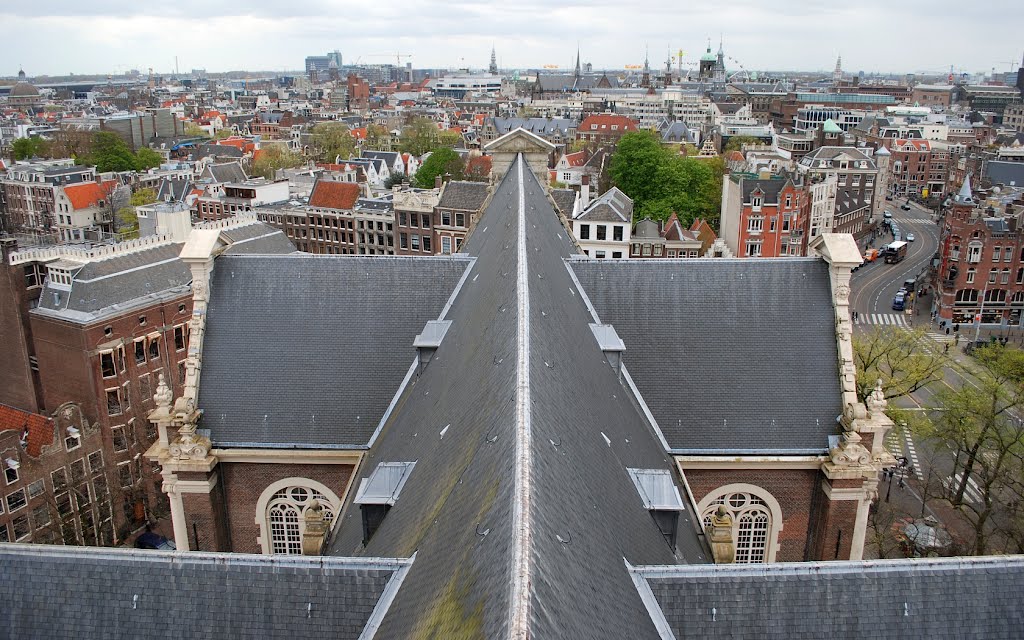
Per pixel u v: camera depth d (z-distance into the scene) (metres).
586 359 35.59
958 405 76.56
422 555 23.05
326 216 147.12
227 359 45.41
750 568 23.28
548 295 36.53
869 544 69.12
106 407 75.56
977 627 22.64
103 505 72.44
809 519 43.91
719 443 43.12
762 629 22.58
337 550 33.62
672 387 44.78
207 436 43.47
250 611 23.56
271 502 44.69
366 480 33.78
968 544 69.25
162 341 81.06
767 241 137.75
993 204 152.25
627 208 130.38
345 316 46.84
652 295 47.09
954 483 74.56
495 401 25.09
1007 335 130.88
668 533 29.98
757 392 44.31
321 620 23.39
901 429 86.12
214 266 47.28
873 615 22.70
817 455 42.56
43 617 23.41
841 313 44.94
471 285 46.06
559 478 20.97
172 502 43.12
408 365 45.59
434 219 134.00
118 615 23.48
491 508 19.22
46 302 76.75
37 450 68.31
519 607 14.24
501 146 83.56
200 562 24.08
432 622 18.41
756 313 46.12
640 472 30.38
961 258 132.12
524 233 42.56
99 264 78.56
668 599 22.72
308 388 44.88
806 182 146.75
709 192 164.88
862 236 189.00
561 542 18.27
